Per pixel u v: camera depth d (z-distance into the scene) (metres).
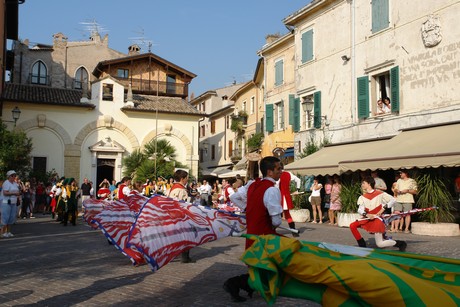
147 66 43.03
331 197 17.92
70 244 12.38
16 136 24.83
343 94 22.30
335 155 19.94
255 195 5.63
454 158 13.43
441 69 17.22
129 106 33.56
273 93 30.12
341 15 22.58
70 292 6.60
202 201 24.48
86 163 32.47
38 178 29.50
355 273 3.65
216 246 11.44
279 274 3.95
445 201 13.93
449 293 3.72
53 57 47.31
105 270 8.37
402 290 3.54
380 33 20.09
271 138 30.36
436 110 17.31
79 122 32.50
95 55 49.59
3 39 28.44
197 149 36.06
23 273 8.12
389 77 20.38
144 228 6.31
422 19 18.03
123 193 13.61
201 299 6.04
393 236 13.15
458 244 11.07
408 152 15.33
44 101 31.02
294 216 19.53
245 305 5.67
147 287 6.87
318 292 3.85
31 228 17.64
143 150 33.41
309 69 24.98
